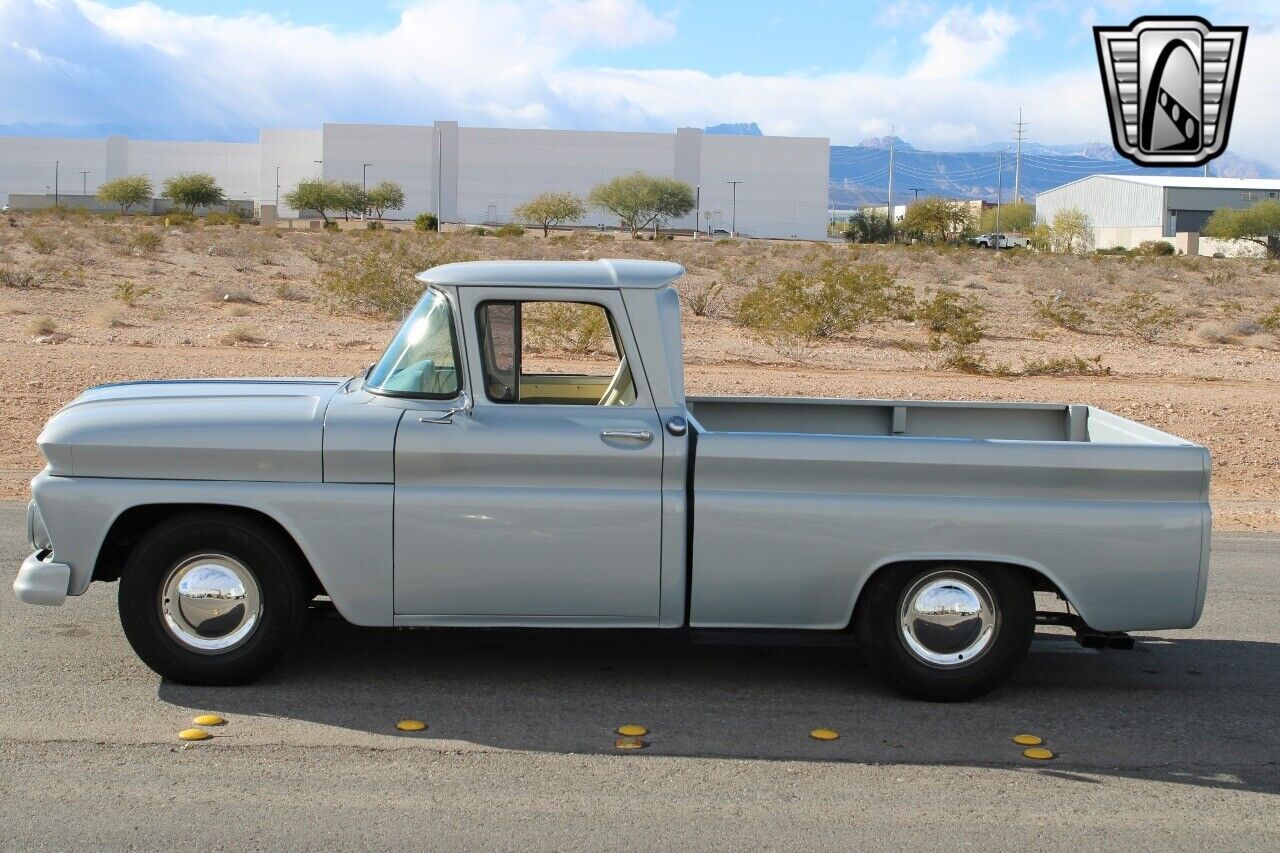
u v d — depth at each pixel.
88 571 6.13
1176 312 34.34
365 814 4.94
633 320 6.27
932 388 19.84
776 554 6.19
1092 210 143.38
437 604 6.20
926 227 106.50
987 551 6.21
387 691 6.38
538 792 5.20
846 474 6.20
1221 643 7.86
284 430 6.14
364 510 6.11
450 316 6.26
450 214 133.25
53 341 22.16
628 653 7.18
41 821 4.81
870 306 28.41
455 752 5.61
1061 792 5.37
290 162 145.38
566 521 6.14
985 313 32.91
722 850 4.71
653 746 5.75
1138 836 4.94
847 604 6.25
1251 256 93.31
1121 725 6.24
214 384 6.79
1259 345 29.34
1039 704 6.52
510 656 7.04
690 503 6.19
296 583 6.28
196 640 6.27
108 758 5.43
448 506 6.12
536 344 19.47
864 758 5.69
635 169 133.38
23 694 6.20
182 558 6.21
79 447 6.11
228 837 4.71
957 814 5.10
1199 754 5.87
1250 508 13.19
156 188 148.62
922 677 6.36
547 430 6.16
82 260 38.75
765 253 61.78
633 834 4.82
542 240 69.62
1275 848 4.85
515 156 133.25
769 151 134.00
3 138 146.00
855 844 4.79
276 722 5.90
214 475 6.14
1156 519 6.21
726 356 23.53
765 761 5.62
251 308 28.95
